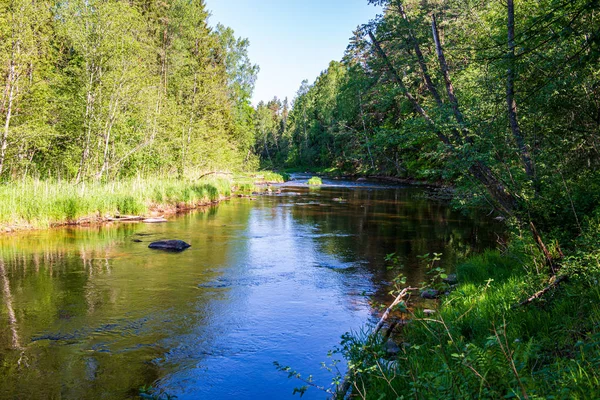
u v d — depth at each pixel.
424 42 11.47
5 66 20.30
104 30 24.52
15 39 19.89
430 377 3.84
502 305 6.61
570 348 4.55
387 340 6.48
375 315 8.12
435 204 27.84
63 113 24.91
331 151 73.50
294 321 7.84
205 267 11.80
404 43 11.31
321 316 8.11
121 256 12.94
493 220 20.75
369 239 16.03
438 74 11.20
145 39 29.00
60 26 24.00
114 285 10.01
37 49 21.64
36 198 17.69
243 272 11.35
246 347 6.73
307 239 16.06
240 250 14.10
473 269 9.94
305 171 79.81
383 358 5.64
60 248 13.88
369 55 11.75
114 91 25.36
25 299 8.91
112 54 24.88
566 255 7.46
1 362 6.15
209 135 39.03
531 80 8.36
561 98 8.61
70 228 17.64
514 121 8.84
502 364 3.62
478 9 11.59
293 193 35.72
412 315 6.93
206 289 9.80
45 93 22.80
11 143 20.80
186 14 41.97
